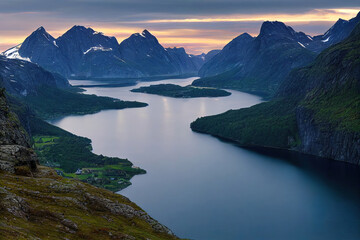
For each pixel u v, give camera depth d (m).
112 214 142.50
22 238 92.94
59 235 109.06
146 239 128.50
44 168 164.75
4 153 149.88
